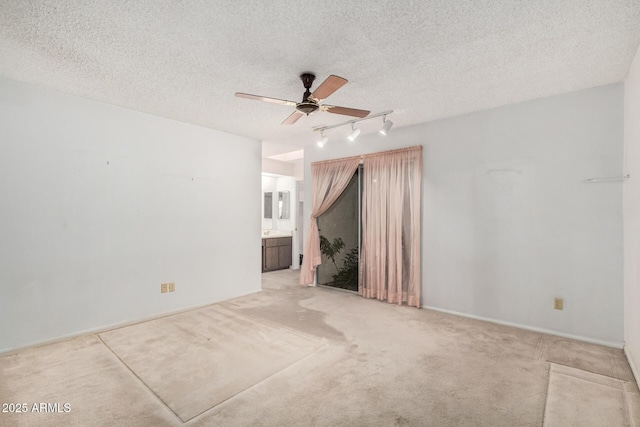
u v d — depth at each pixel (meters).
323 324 3.47
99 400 2.05
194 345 2.92
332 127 4.27
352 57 2.43
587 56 2.42
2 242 2.78
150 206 3.74
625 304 2.79
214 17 1.94
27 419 1.86
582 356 2.68
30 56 2.42
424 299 4.09
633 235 2.49
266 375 2.37
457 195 3.82
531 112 3.32
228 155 4.56
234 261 4.62
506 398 2.07
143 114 3.69
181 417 1.89
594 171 2.99
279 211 7.59
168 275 3.89
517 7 1.84
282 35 2.14
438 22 1.99
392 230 4.27
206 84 2.93
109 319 3.40
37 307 2.95
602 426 1.80
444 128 3.92
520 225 3.39
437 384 2.24
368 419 1.87
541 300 3.26
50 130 3.04
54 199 3.06
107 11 1.87
